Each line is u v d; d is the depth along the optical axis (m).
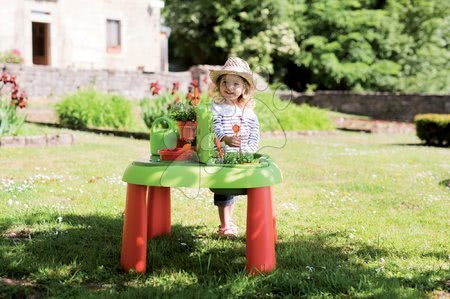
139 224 3.46
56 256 3.68
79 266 3.49
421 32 31.97
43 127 14.03
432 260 3.82
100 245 4.02
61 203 5.57
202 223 4.88
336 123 21.08
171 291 3.08
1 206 5.23
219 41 31.70
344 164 9.69
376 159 10.59
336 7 31.64
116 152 10.41
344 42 31.62
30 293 3.08
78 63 24.80
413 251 4.05
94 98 15.66
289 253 3.89
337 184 7.35
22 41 23.08
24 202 5.50
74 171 7.80
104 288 3.21
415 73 31.70
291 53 30.62
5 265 3.43
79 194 6.09
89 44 25.09
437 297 3.07
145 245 3.49
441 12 31.47
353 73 30.50
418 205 5.96
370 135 18.36
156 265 3.62
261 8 31.30
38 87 19.09
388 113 24.39
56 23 24.06
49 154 9.71
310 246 4.16
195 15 32.09
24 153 9.71
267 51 30.48
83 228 4.48
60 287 3.15
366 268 3.53
